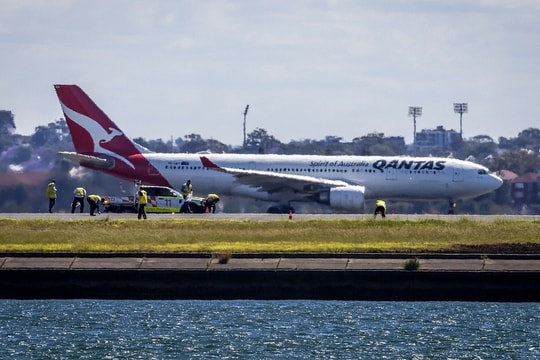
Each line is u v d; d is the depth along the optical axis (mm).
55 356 142250
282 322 160875
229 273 177375
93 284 178000
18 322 160875
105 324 159625
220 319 163000
